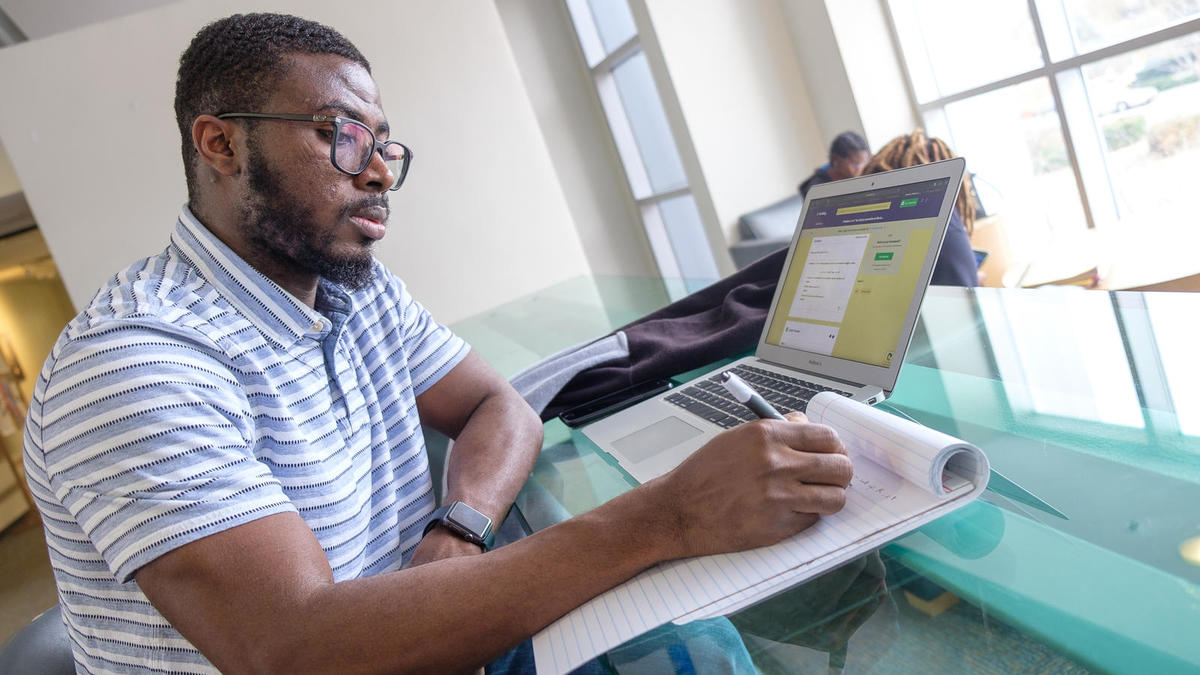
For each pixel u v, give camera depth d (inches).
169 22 171.9
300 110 34.5
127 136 172.2
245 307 34.6
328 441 35.4
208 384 29.0
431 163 192.1
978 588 19.8
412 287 193.9
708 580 23.0
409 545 41.5
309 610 23.9
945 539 22.4
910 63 175.6
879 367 34.3
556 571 24.5
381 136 37.9
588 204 252.4
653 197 238.8
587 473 37.2
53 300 335.9
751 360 45.0
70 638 34.5
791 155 197.8
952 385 33.5
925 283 33.5
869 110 179.3
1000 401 30.6
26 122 168.6
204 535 24.7
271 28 34.8
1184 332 31.8
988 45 156.9
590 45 242.2
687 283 69.6
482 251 195.9
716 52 193.2
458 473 39.1
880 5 175.0
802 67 193.9
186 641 28.7
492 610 23.8
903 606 20.1
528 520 34.2
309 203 35.2
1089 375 30.5
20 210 258.8
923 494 23.7
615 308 69.1
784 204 193.8
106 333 28.0
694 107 193.5
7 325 320.2
